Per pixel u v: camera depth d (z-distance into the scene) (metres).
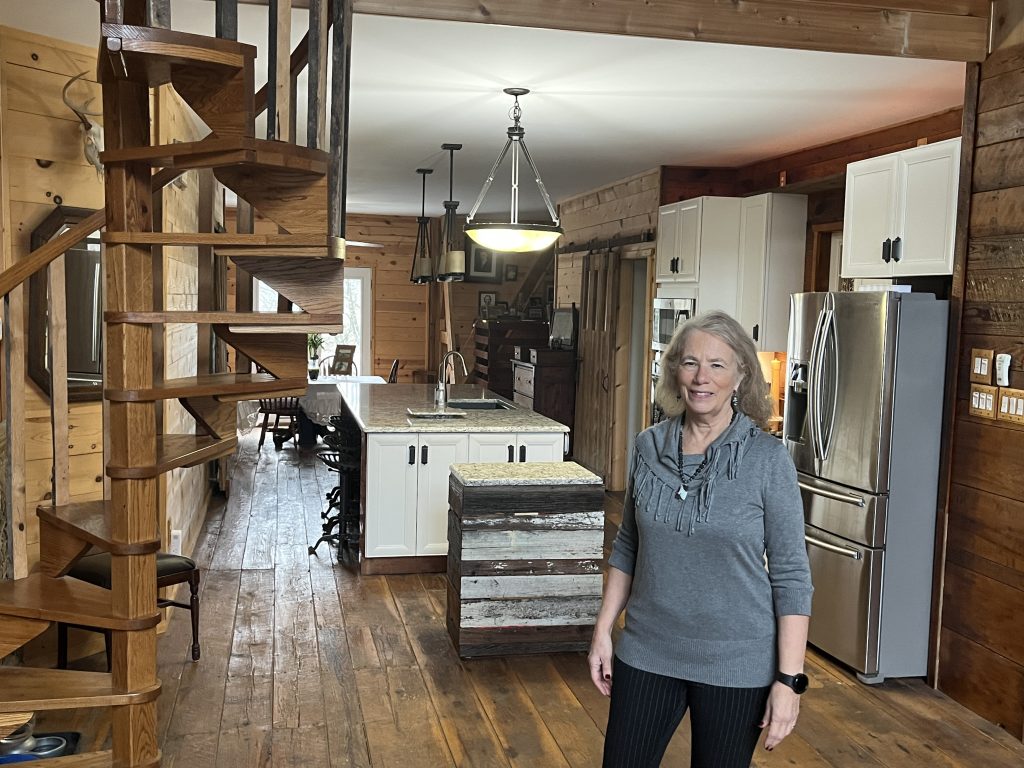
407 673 4.00
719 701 2.07
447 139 6.31
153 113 4.15
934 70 4.11
